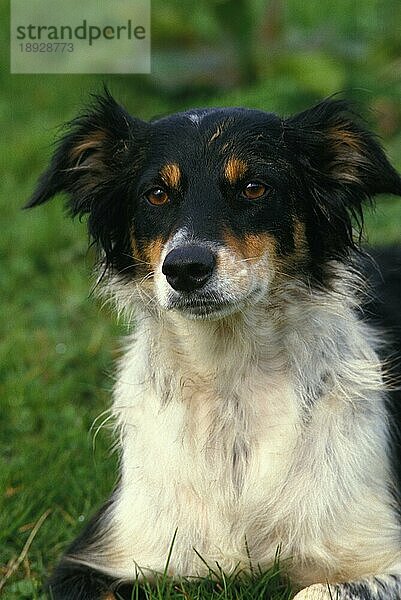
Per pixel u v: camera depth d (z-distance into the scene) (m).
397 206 10.11
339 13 14.88
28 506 6.29
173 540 5.30
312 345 5.40
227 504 5.32
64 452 6.92
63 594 5.24
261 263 5.19
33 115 13.35
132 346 5.96
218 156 5.25
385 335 6.13
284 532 5.30
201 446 5.36
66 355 8.28
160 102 13.22
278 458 5.30
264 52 12.93
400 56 12.66
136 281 5.60
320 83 11.99
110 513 5.59
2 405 7.57
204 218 5.09
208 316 5.04
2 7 15.96
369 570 5.18
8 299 9.30
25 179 11.52
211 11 13.12
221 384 5.37
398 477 5.53
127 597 5.34
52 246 9.98
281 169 5.34
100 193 5.77
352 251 5.67
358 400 5.42
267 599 5.27
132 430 5.59
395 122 11.94
